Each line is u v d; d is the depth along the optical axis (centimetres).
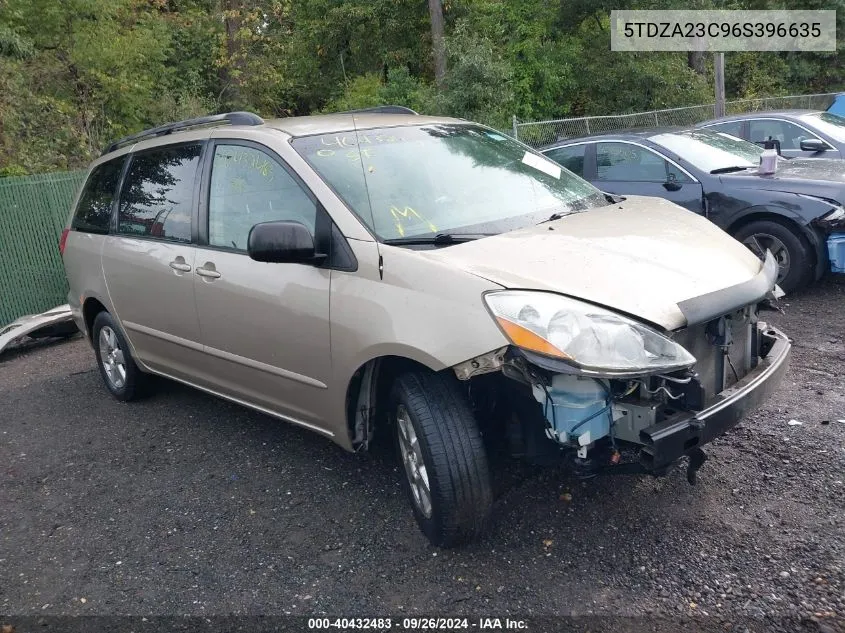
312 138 403
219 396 463
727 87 2736
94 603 328
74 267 573
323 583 326
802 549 317
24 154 1378
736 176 729
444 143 429
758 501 355
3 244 895
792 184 688
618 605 294
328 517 379
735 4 2481
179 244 455
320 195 368
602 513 355
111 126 1734
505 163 432
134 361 539
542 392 297
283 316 378
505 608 298
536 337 284
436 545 341
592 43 2344
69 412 571
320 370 365
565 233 353
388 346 322
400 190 379
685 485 373
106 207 546
